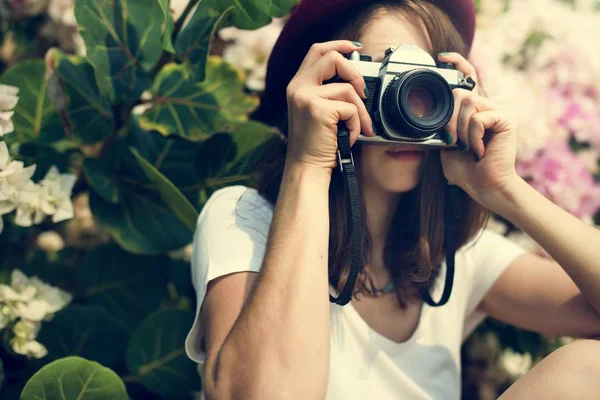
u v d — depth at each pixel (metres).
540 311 1.45
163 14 1.44
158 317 1.56
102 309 1.59
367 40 1.30
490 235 1.56
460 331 1.45
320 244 1.08
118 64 1.50
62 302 1.49
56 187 1.45
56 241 2.02
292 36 1.41
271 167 1.36
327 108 1.11
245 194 1.34
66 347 1.56
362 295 1.36
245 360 1.02
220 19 1.43
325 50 1.20
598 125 2.02
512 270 1.49
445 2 1.46
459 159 1.33
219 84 1.64
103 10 1.45
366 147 1.27
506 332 1.92
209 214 1.31
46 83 1.55
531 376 1.13
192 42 1.50
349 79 1.17
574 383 1.09
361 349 1.29
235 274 1.18
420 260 1.35
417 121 1.17
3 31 2.17
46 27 2.12
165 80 1.59
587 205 2.00
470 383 2.00
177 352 1.57
